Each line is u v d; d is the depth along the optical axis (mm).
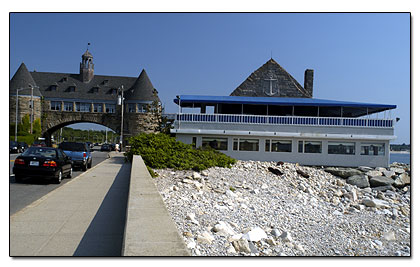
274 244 9922
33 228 7961
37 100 88250
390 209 19078
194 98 35188
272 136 33281
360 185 27625
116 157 44344
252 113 39656
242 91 45844
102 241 7082
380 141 33125
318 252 10461
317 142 33281
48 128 92875
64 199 11859
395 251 11625
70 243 6906
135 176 12484
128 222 5465
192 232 9148
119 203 11297
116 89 97188
